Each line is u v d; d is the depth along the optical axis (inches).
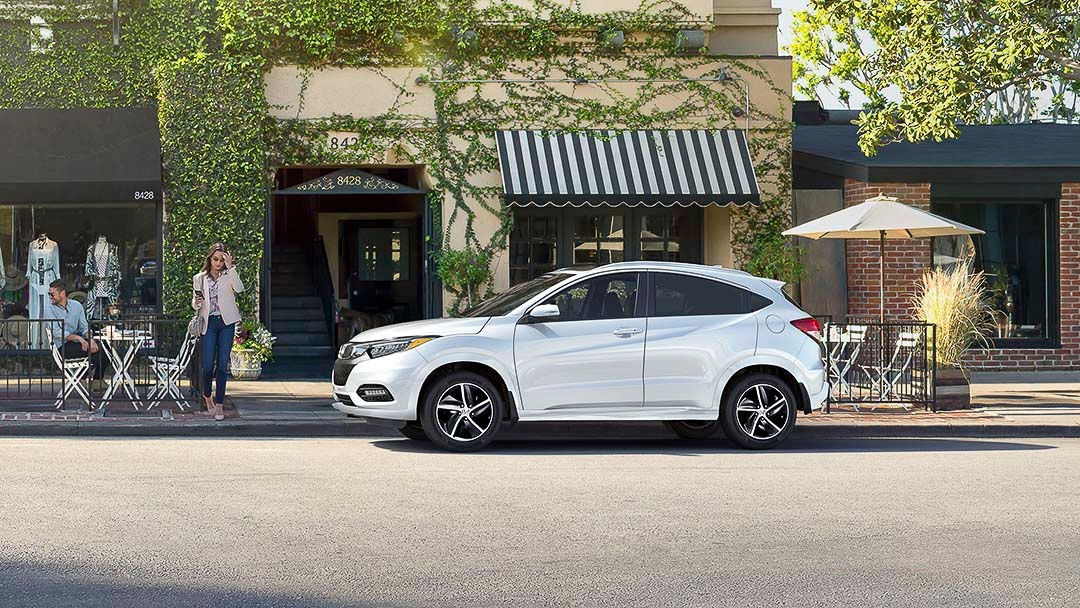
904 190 910.4
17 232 845.8
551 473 467.2
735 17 962.7
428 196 879.7
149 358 653.9
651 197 868.0
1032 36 696.4
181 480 434.0
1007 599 286.5
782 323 559.2
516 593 287.1
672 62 899.4
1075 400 745.6
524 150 872.9
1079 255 936.3
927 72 742.5
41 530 346.3
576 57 890.1
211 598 279.7
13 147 831.7
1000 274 938.7
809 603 281.3
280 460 492.1
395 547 332.8
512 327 536.4
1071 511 396.5
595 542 342.0
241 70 847.7
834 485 444.5
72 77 847.7
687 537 350.0
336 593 285.1
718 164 887.1
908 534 358.0
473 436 534.9
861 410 685.3
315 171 1037.2
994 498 420.5
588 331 539.8
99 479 432.1
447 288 876.6
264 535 345.1
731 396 551.5
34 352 776.3
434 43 875.4
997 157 945.5
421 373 527.8
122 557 316.5
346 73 868.6
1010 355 938.1
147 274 858.1
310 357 996.6
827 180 956.0
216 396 612.4
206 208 845.2
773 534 355.6
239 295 849.5
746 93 904.9
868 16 782.5
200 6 850.8
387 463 490.0
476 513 381.4
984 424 634.2
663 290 552.4
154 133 847.1
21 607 270.2
